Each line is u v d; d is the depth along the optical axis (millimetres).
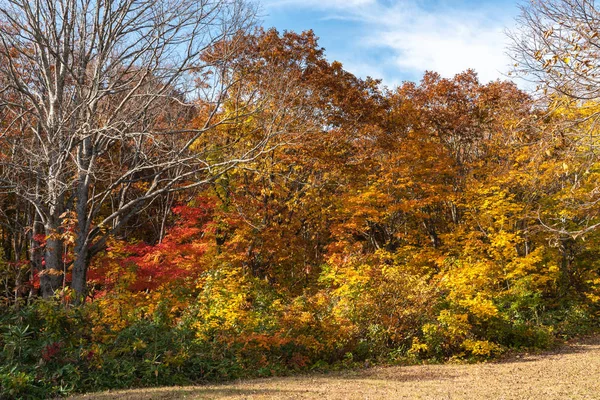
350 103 19953
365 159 21297
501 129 20531
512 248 18859
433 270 20188
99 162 16844
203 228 18344
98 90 13523
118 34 13625
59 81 13367
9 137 14992
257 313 12969
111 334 10305
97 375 9070
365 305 14312
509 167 20062
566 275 21797
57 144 12703
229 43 14695
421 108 24562
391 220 23359
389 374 11164
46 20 13352
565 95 8117
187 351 10445
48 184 12758
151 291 13406
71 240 11992
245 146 17844
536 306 19453
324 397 8047
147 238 24984
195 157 14406
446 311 14094
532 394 8586
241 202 18172
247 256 18406
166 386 9336
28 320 9508
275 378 10453
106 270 13586
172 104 16938
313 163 19172
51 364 8938
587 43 7875
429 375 10984
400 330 14195
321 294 14555
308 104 18422
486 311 14164
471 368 12078
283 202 19531
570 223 19500
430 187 21375
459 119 23844
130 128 14727
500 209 18734
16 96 15211
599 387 9281
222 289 12898
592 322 20516
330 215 22422
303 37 19531
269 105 16547
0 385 7871
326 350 12711
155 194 14234
